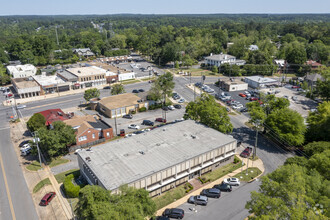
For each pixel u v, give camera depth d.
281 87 126.94
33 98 113.81
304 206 32.16
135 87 128.38
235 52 189.62
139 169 49.59
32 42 197.25
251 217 35.81
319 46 179.38
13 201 49.91
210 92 119.62
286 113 67.62
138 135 63.75
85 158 53.12
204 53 197.50
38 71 155.88
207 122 69.31
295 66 159.12
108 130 74.12
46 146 61.59
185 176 54.56
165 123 85.69
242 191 52.16
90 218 35.03
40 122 74.56
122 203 35.53
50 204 48.81
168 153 55.41
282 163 62.22
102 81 135.38
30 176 57.62
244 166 61.03
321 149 54.94
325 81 105.25
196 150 56.59
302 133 67.19
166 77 101.00
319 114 70.50
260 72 150.50
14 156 66.25
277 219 32.72
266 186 37.38
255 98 108.12
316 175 39.69
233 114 94.00
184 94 117.56
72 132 65.94
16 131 80.75
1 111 98.31
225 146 59.81
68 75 132.50
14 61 186.50
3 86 134.25
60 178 56.53
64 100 111.06
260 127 77.12
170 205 48.47
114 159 53.06
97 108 99.06
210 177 57.16
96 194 37.06
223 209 47.09
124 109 92.50
